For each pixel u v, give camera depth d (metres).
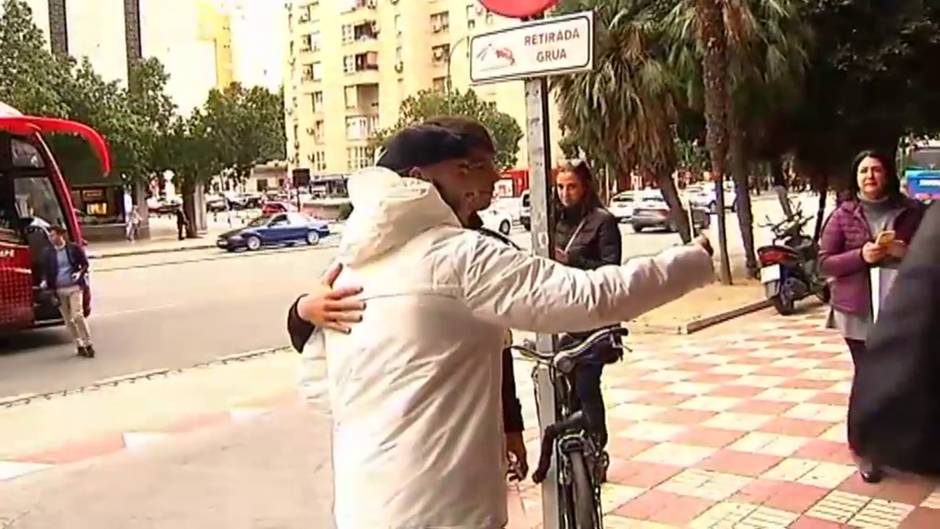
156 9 72.44
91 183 32.75
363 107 74.12
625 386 7.52
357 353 2.21
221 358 10.71
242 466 6.09
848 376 7.61
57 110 30.12
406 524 2.13
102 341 12.27
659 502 4.75
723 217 13.79
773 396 7.00
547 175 3.42
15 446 6.85
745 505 4.68
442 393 2.17
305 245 32.62
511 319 2.15
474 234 2.25
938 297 1.05
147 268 24.69
